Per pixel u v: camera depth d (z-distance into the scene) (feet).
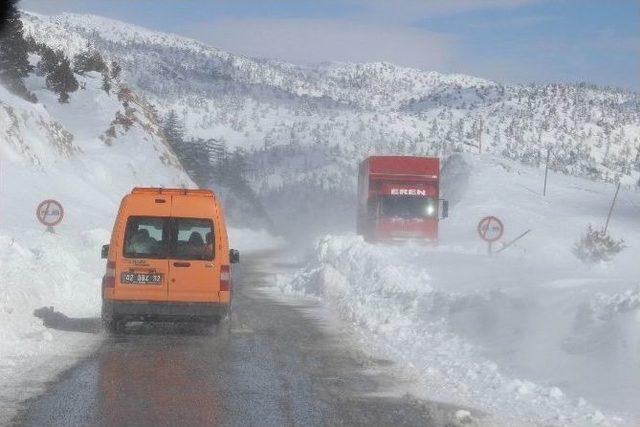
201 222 78.33
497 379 57.88
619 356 57.31
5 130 239.50
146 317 77.10
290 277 144.15
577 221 330.95
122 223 77.71
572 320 67.46
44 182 235.61
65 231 177.06
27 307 83.25
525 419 47.26
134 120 381.60
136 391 52.54
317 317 97.25
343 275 129.90
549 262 139.44
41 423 43.50
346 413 47.88
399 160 196.95
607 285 80.94
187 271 77.20
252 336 80.48
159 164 354.74
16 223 172.96
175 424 44.16
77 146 304.71
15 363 60.80
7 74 319.06
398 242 192.95
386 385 56.59
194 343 74.74
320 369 62.49
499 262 130.93
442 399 52.47
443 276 114.62
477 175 465.47
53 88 370.94
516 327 71.77
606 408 49.78
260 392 53.42
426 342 75.82
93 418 44.96
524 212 335.26
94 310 95.66
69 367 60.18
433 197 195.72
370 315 93.56
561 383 56.24
